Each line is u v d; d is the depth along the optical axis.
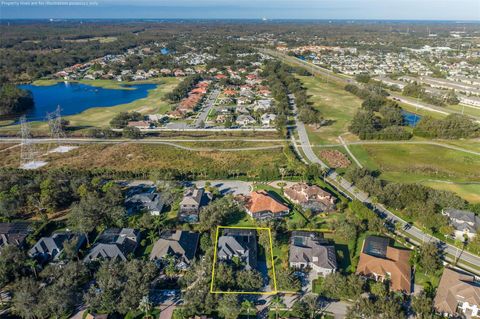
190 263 104.19
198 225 123.81
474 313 88.44
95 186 146.75
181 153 194.75
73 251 105.12
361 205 129.12
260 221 124.50
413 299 88.94
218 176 164.38
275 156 190.25
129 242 113.06
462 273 101.19
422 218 124.75
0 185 141.75
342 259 108.50
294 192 144.38
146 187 156.50
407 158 190.25
